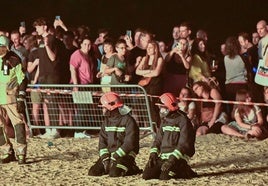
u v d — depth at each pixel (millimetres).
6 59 12062
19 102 12008
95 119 15320
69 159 12703
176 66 15602
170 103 10516
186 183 10281
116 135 10812
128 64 15719
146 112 14977
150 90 15156
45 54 15500
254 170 11336
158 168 10570
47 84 15352
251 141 14469
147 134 14578
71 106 15391
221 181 10438
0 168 11898
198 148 13594
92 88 15531
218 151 13234
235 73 15312
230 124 15133
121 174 10773
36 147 14125
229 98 15555
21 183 10664
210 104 15320
